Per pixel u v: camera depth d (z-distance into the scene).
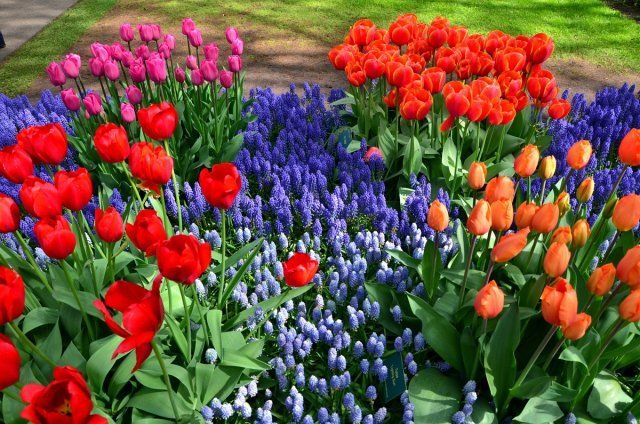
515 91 3.29
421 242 3.03
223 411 2.14
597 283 1.85
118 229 1.91
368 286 2.67
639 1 9.17
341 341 2.44
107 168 3.78
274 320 2.71
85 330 2.30
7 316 1.59
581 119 4.73
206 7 9.44
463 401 2.23
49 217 1.88
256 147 4.00
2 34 8.16
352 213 3.27
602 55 7.38
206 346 2.38
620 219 2.03
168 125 2.29
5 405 1.89
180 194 3.73
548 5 9.29
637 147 2.24
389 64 3.35
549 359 2.11
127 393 2.21
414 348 2.51
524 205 2.10
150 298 1.52
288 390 2.43
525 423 2.20
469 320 2.39
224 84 3.89
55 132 2.12
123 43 7.89
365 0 9.59
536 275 2.55
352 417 2.17
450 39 3.89
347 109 4.92
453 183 3.49
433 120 3.75
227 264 2.63
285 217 3.17
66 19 8.91
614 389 2.28
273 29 8.40
